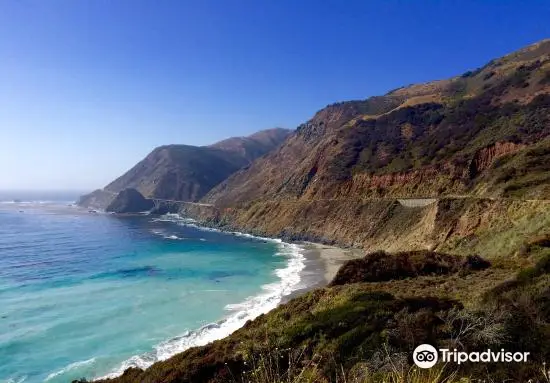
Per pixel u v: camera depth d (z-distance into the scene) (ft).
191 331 95.14
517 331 34.83
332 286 90.63
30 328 98.68
